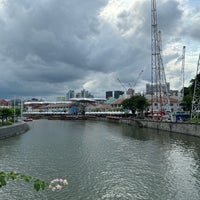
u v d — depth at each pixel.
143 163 40.91
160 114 123.19
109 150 53.03
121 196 26.98
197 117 90.62
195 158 44.09
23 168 38.16
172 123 87.12
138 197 26.73
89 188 29.30
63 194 27.42
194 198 26.50
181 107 130.12
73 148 55.97
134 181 31.77
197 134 71.69
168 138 70.88
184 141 64.12
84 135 82.56
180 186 30.00
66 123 154.25
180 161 42.03
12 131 80.38
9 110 100.00
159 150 52.19
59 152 51.06
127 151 51.66
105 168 37.94
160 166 38.91
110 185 30.30
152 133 85.69
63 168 38.03
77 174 34.81
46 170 36.94
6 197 26.56
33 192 27.86
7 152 51.00
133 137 75.44
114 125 131.75
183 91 144.75
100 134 85.56
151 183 31.03
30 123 154.12
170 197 26.77
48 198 26.39
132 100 145.75
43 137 76.94
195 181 31.77
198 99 96.12
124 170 36.81
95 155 47.72
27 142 65.38
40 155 47.94
